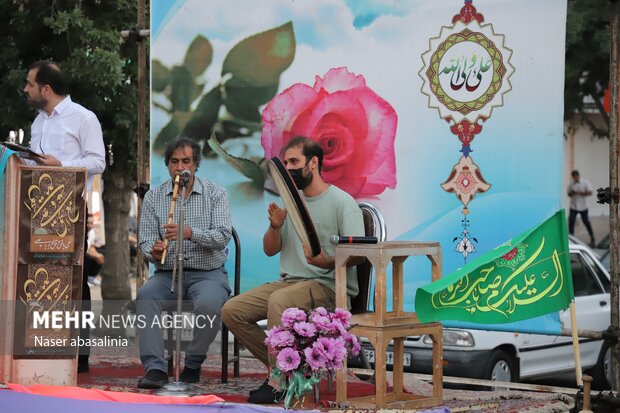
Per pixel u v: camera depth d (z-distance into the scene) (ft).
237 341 27.58
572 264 38.45
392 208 28.53
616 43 24.99
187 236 25.23
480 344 33.45
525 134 26.96
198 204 26.73
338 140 29.30
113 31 51.01
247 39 30.66
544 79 26.76
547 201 26.78
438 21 27.96
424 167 28.17
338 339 20.58
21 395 19.56
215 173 31.14
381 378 21.94
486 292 22.21
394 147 28.58
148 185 32.04
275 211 24.90
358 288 24.75
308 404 22.08
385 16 28.63
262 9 30.40
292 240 25.49
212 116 31.17
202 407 19.54
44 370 22.79
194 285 26.23
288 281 25.32
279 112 30.30
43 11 50.14
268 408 19.65
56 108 27.63
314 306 24.26
